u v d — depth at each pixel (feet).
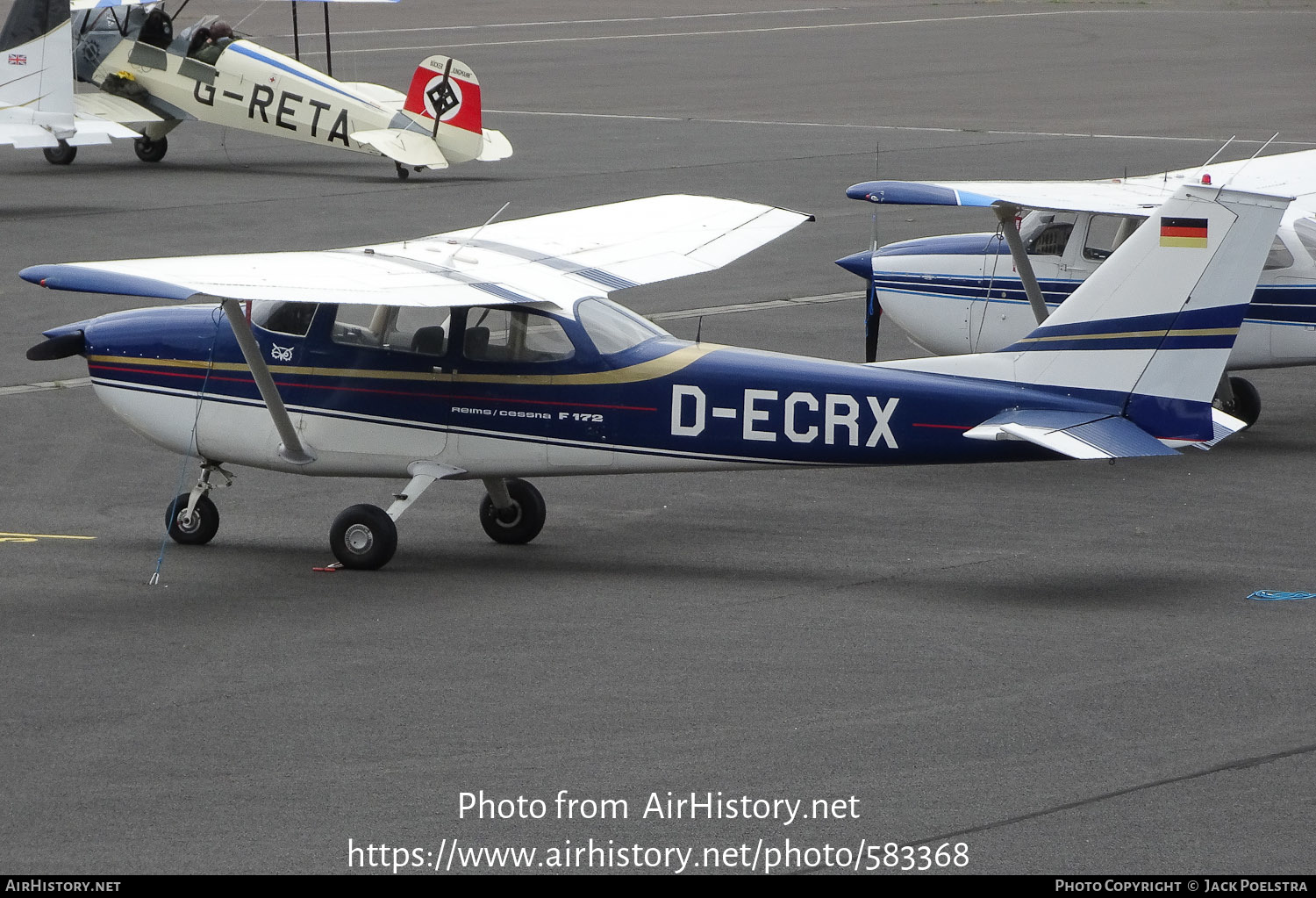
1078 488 120.67
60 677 78.02
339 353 99.30
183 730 71.05
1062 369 93.50
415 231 214.07
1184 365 92.07
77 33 271.69
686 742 69.62
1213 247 90.53
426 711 73.36
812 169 268.41
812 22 529.04
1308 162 147.02
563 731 70.85
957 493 119.34
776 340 167.32
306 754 68.33
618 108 350.64
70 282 80.18
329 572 97.50
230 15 542.16
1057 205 122.72
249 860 58.65
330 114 263.29
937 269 140.77
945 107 349.61
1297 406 146.51
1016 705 74.13
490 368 97.55
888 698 75.05
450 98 258.78
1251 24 505.25
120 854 59.06
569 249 107.34
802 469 96.53
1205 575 97.14
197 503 103.45
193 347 101.60
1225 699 74.95
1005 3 586.04
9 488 117.08
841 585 95.04
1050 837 60.59
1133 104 352.28
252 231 214.69
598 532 108.27
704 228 114.21
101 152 295.48
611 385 96.58
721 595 92.58
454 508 114.42
